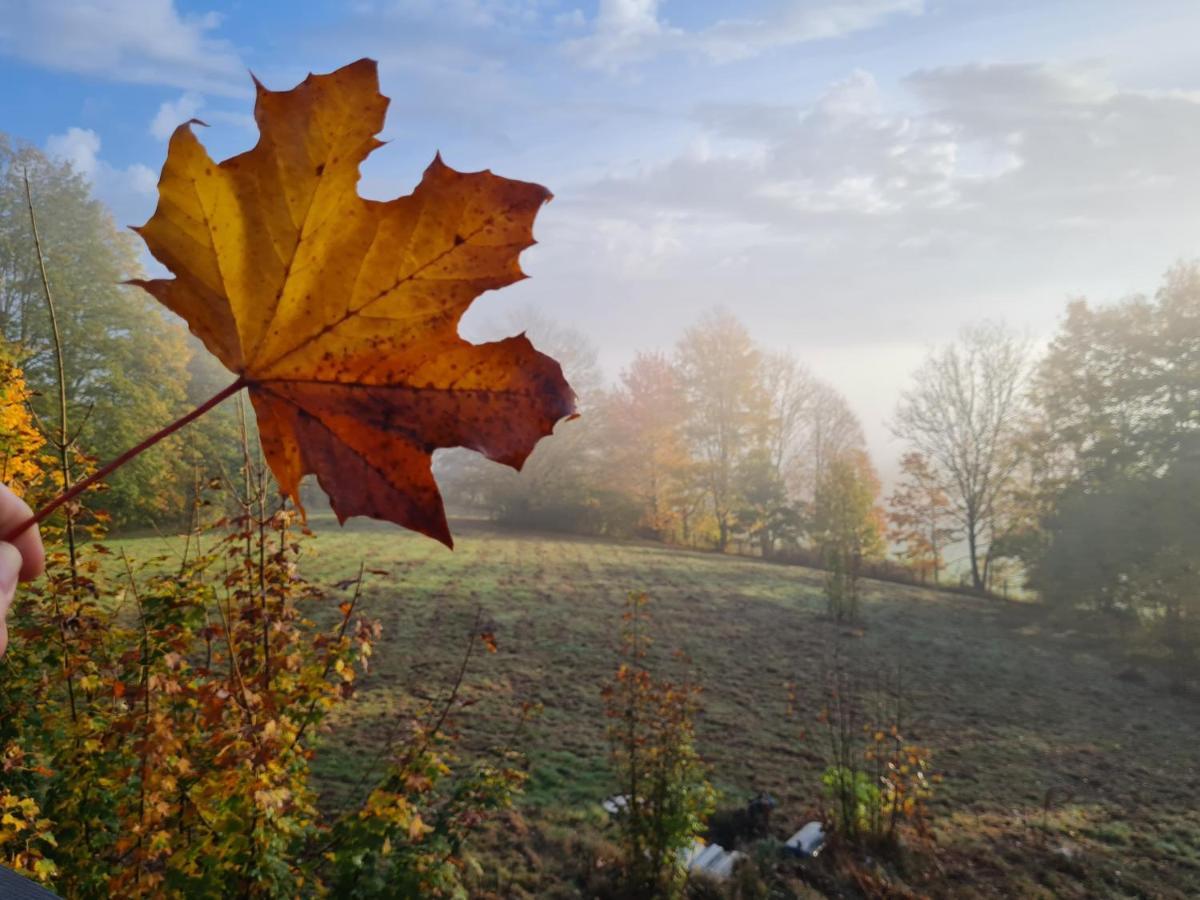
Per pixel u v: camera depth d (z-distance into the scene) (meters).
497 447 0.55
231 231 0.54
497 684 13.30
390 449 0.55
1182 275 26.67
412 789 4.36
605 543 36.81
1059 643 21.02
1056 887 7.63
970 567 35.25
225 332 0.55
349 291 0.55
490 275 0.56
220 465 4.30
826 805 9.11
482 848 7.38
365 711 11.14
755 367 43.31
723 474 42.91
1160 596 20.53
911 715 13.41
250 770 3.37
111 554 4.30
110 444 19.48
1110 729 13.52
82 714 3.78
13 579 0.64
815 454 46.44
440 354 0.55
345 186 0.55
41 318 20.39
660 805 6.89
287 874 3.52
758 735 11.65
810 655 17.19
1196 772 11.41
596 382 42.69
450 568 24.81
